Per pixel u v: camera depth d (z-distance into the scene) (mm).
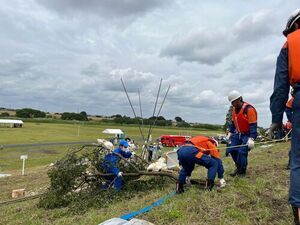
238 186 6684
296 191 3748
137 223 4809
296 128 3742
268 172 7988
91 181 9391
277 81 3875
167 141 47500
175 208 5660
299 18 4008
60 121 150625
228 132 8461
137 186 8953
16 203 11188
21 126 105875
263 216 4883
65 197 8914
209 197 6125
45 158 32094
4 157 32562
